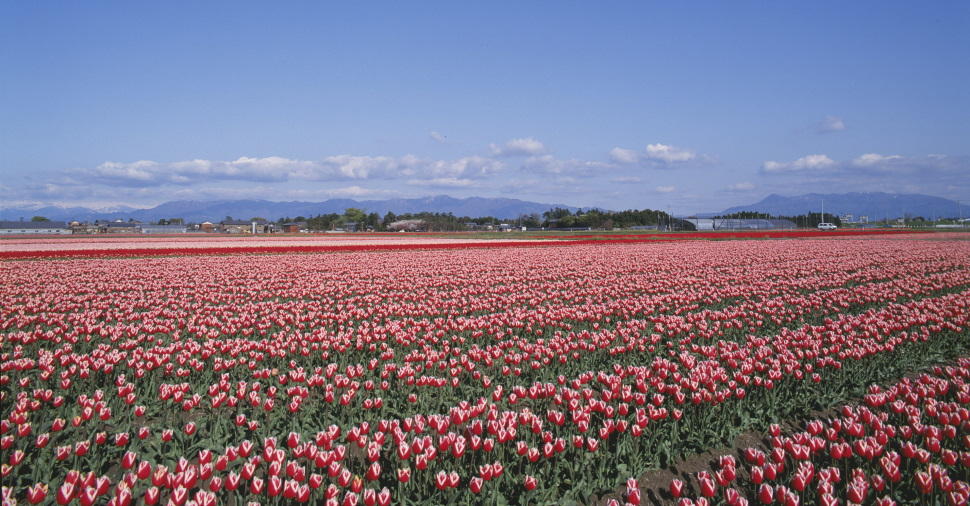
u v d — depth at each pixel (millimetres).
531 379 9891
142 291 19906
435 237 84875
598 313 14695
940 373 8953
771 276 25312
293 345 11070
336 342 11086
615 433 7414
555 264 30406
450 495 5719
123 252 37938
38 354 10961
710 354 11062
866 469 6414
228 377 9086
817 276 24891
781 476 6285
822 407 8664
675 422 7160
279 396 8625
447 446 6168
